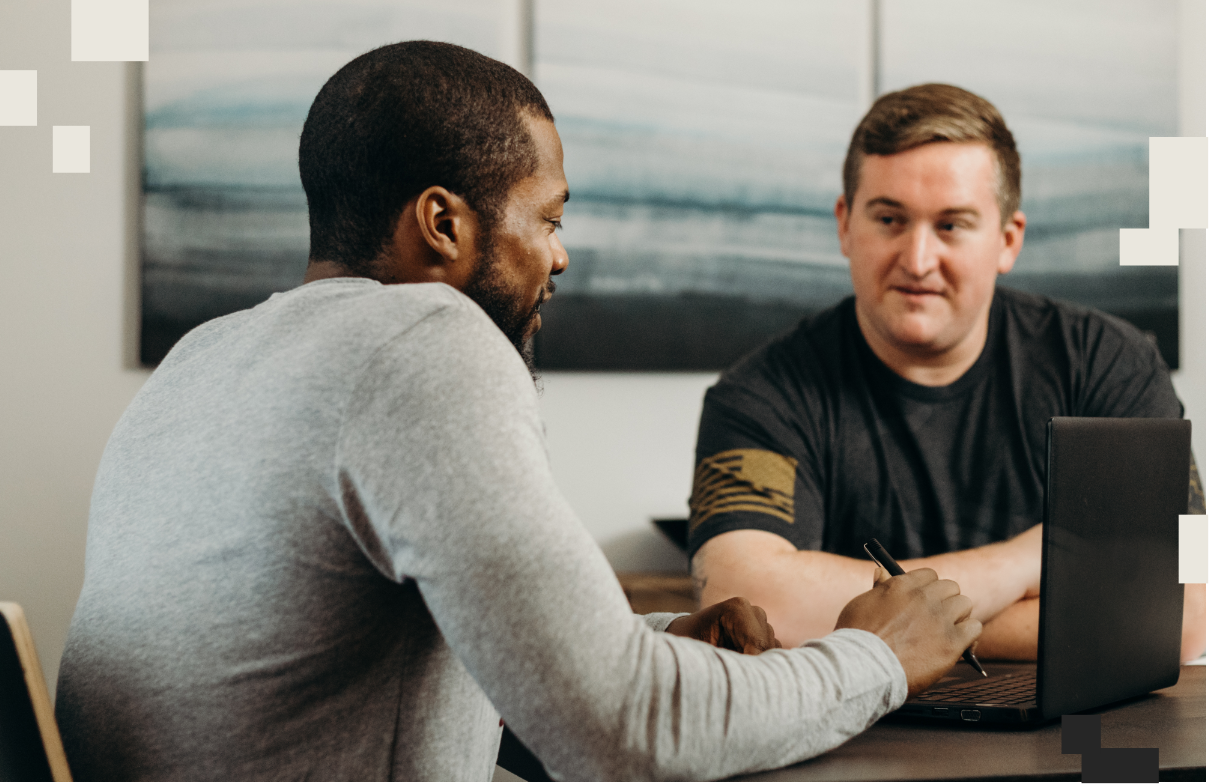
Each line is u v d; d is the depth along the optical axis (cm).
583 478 182
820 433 131
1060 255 195
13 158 167
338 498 54
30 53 167
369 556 54
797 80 188
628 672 51
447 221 67
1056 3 196
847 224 136
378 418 53
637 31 181
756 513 120
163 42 168
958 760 61
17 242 167
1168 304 197
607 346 181
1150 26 200
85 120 168
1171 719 74
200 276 169
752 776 57
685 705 52
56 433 167
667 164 183
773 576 111
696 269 184
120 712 56
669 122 183
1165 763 61
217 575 56
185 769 54
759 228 186
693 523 123
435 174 67
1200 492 114
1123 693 78
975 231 124
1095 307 196
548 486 53
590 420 182
